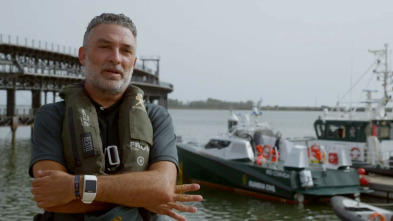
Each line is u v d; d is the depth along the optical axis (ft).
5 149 120.88
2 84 132.05
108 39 6.64
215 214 49.93
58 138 6.47
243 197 58.59
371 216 38.04
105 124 6.66
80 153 6.21
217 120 513.45
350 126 68.13
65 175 5.93
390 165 63.98
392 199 55.77
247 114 72.18
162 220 6.98
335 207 41.81
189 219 47.62
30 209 51.37
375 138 66.69
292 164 54.54
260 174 57.72
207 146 67.77
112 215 6.07
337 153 57.26
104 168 6.32
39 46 145.89
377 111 68.90
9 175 76.43
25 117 138.82
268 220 47.21
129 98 6.89
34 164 6.28
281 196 54.85
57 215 6.49
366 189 55.72
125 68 6.79
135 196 6.04
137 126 6.62
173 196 6.44
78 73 177.06
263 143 67.51
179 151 70.59
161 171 6.44
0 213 49.24
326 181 54.75
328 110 75.36
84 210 6.15
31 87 144.97
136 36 7.14
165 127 7.14
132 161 6.42
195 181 67.77
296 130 285.02
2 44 127.65
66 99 6.80
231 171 61.62
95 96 6.80
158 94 248.11
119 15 6.95
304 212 50.42
